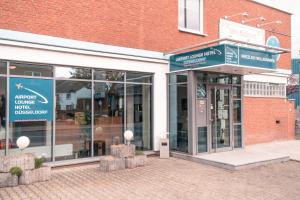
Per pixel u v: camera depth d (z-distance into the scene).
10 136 8.82
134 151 9.92
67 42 9.80
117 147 9.67
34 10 9.21
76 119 10.07
